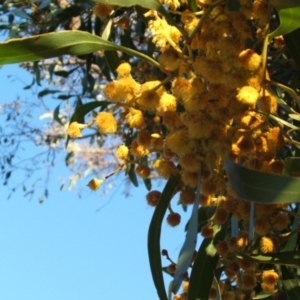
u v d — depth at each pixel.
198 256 0.51
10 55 0.43
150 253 0.49
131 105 0.43
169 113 0.43
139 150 0.46
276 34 0.44
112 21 0.52
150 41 0.67
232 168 0.40
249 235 0.45
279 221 0.45
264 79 0.44
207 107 0.42
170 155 0.46
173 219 0.48
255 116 0.44
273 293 0.51
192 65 0.43
